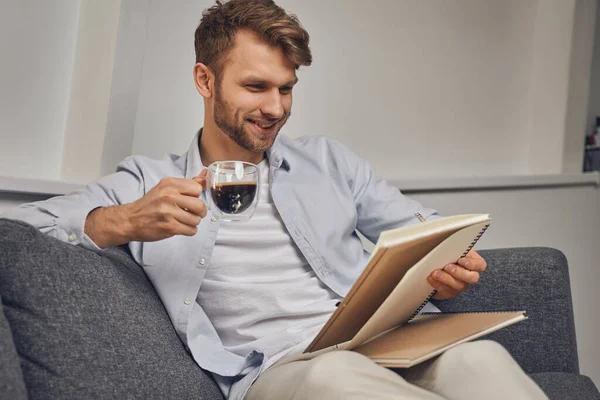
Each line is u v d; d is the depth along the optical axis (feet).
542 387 4.84
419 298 4.28
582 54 9.64
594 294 10.21
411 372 3.94
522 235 9.47
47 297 3.51
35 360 3.41
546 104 9.80
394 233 3.64
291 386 3.75
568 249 9.94
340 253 5.30
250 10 4.89
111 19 6.19
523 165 10.03
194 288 4.66
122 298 4.03
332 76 8.09
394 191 5.90
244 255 4.91
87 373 3.50
